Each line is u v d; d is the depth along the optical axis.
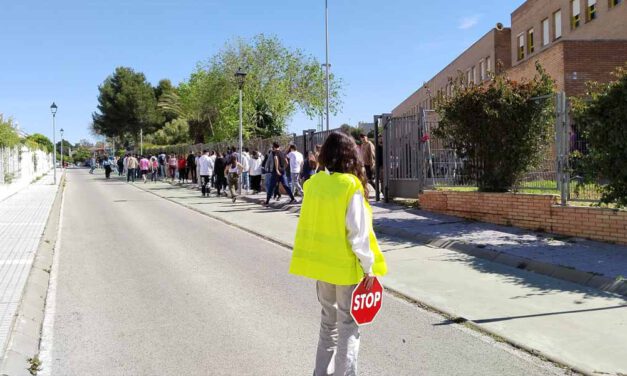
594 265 7.51
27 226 13.51
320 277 3.77
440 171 13.63
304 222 3.98
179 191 28.06
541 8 33.28
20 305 6.17
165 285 7.53
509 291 6.83
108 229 13.41
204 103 41.00
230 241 11.27
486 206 11.73
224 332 5.54
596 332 5.28
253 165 22.73
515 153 11.22
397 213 13.59
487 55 39.78
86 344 5.26
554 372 4.44
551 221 10.09
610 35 26.31
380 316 6.00
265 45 38.03
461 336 5.33
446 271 7.98
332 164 3.93
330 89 39.75
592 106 8.83
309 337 5.35
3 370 4.36
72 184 37.22
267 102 37.06
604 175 8.88
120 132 84.75
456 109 12.05
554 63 21.41
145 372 4.58
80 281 7.87
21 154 32.91
